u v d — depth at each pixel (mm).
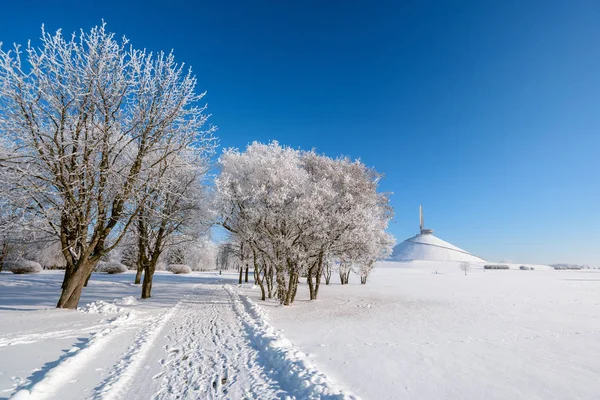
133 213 13148
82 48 11219
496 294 25922
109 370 5926
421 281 45375
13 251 27109
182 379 5680
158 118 12695
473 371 6488
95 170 11430
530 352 8172
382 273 72562
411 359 7273
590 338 10016
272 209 17469
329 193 18266
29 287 22359
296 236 18234
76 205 11648
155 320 11391
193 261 71750
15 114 10500
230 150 20000
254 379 5691
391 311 16047
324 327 11344
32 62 10406
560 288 33062
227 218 19156
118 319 10656
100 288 24406
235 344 8234
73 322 9883
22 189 11211
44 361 6121
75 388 5047
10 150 11297
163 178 12789
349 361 7023
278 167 18156
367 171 24766
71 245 12281
